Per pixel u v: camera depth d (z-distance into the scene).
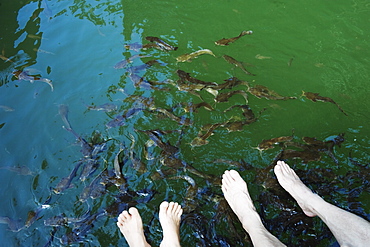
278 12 2.65
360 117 1.98
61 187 1.77
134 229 1.59
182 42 2.43
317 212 1.56
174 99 2.08
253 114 2.00
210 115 2.00
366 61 2.27
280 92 2.11
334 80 2.17
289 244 1.54
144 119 2.00
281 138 1.88
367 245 1.41
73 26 2.62
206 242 1.56
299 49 2.36
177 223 1.61
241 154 1.84
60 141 1.97
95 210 1.69
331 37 2.44
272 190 1.70
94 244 1.61
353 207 1.62
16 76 2.29
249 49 2.37
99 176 1.79
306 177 1.73
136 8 2.73
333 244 1.53
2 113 2.12
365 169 1.75
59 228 1.66
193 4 2.74
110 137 1.95
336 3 2.71
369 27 2.50
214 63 2.27
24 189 1.81
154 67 2.26
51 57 2.40
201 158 1.83
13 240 1.65
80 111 2.09
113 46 2.44
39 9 2.80
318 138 1.89
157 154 1.85
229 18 2.61
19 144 1.98
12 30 2.63
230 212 1.65
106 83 2.21
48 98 2.17
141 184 1.75
